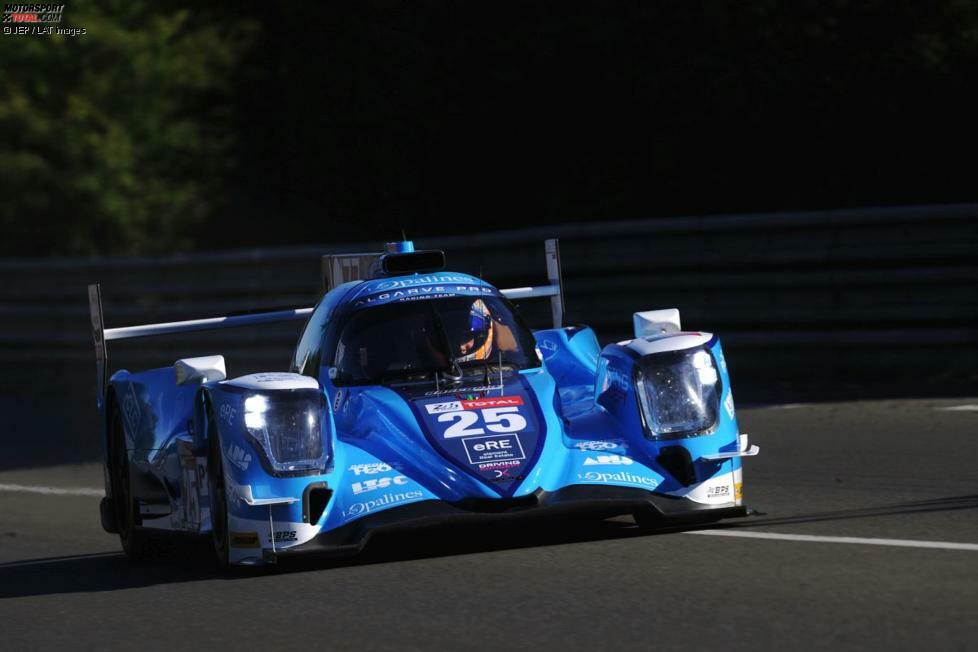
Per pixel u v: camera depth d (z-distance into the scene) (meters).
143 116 74.56
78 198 71.88
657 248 51.56
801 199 63.50
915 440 33.88
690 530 22.61
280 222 74.19
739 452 22.03
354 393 23.30
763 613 16.23
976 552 19.33
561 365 26.52
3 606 21.20
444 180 73.06
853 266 47.84
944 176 61.78
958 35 64.75
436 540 23.27
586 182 68.62
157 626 18.33
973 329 44.97
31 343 63.84
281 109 76.25
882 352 46.00
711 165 65.75
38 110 73.44
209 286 60.31
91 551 28.11
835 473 30.05
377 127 73.69
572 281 53.22
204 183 75.56
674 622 16.14
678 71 65.81
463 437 21.61
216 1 79.94
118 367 61.69
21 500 36.16
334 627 17.30
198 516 22.92
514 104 70.12
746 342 48.34
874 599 16.55
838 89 63.38
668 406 22.09
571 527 23.80
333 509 20.78
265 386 21.00
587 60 68.00
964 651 14.01
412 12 74.06
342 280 29.36
